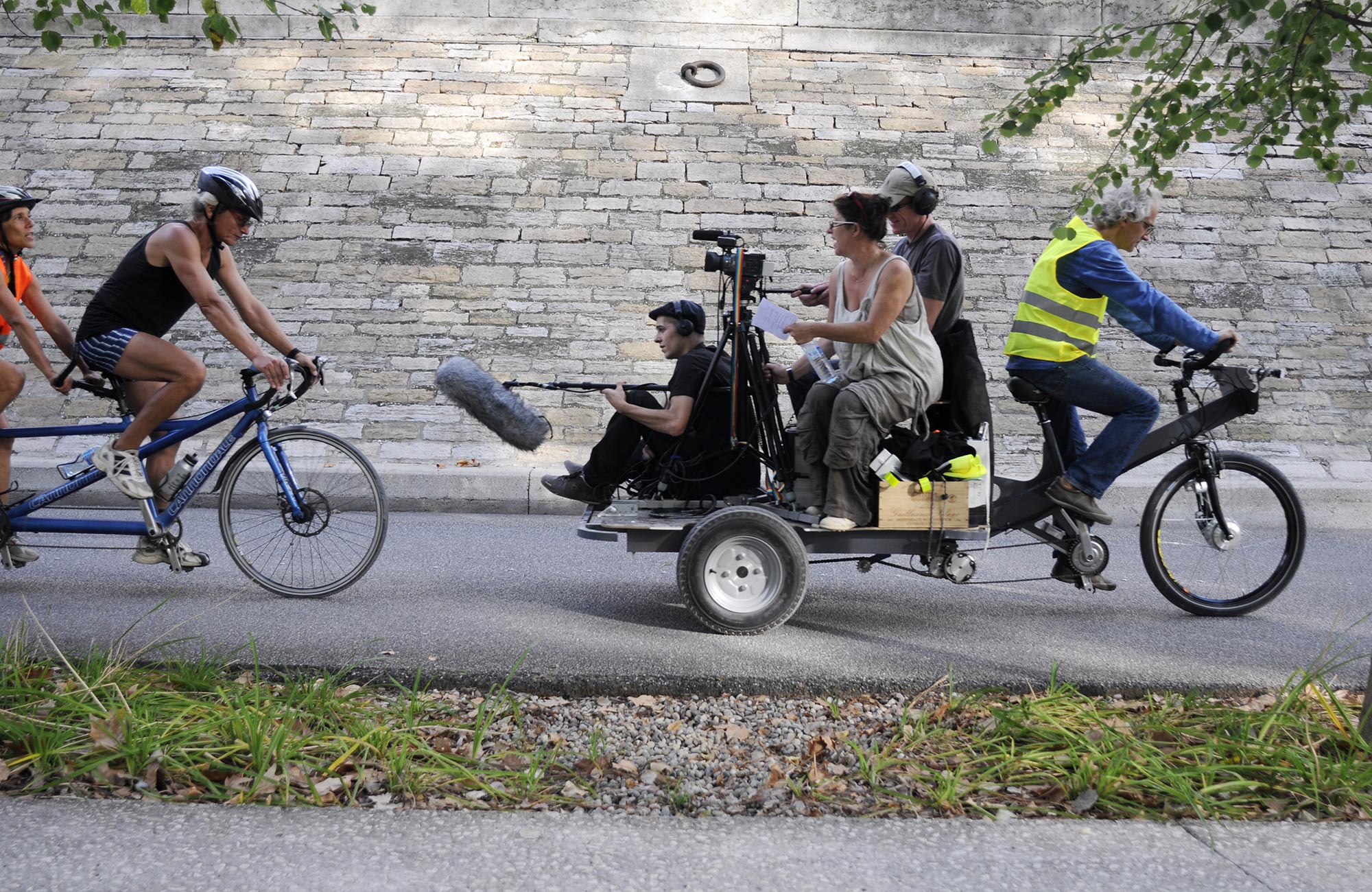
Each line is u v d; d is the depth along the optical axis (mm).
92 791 3086
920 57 12594
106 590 5590
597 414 9828
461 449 9547
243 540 5574
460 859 2723
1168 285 10977
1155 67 5004
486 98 11898
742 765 3596
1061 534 5594
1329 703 4008
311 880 2598
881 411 4938
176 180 11172
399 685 4020
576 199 11156
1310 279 11094
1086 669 4504
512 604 5578
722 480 5449
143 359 5301
